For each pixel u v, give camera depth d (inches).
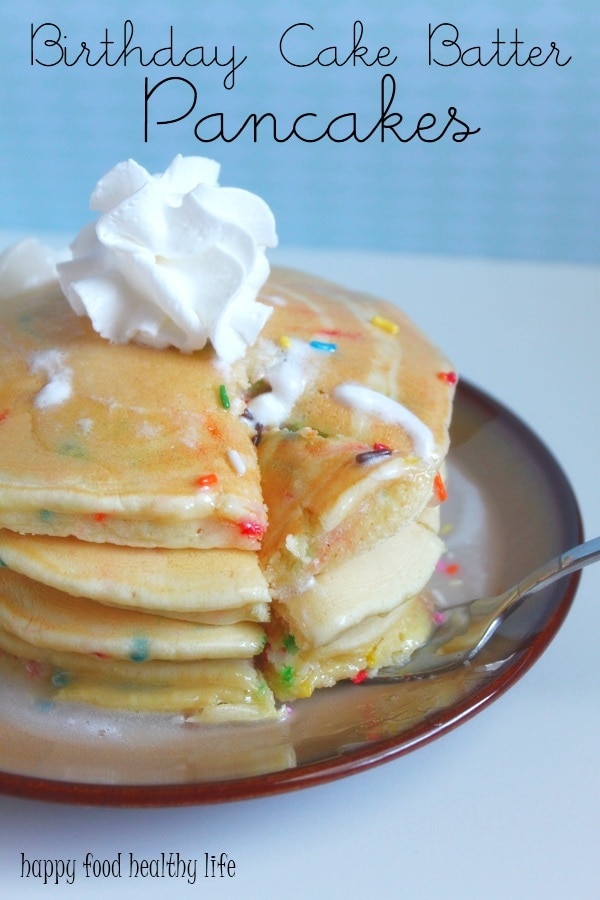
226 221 13.4
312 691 12.9
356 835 12.3
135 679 12.7
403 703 12.7
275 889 11.9
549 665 13.8
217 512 12.3
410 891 11.9
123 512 12.1
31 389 13.1
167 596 12.1
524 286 20.6
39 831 12.4
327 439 13.1
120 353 13.4
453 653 13.2
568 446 17.0
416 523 13.7
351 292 15.7
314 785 11.8
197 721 12.6
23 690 12.9
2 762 12.0
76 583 12.1
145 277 13.3
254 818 12.5
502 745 13.1
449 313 19.9
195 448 12.6
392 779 12.8
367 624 13.0
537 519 14.6
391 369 14.0
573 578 13.6
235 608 12.4
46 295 14.5
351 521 12.7
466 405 16.0
